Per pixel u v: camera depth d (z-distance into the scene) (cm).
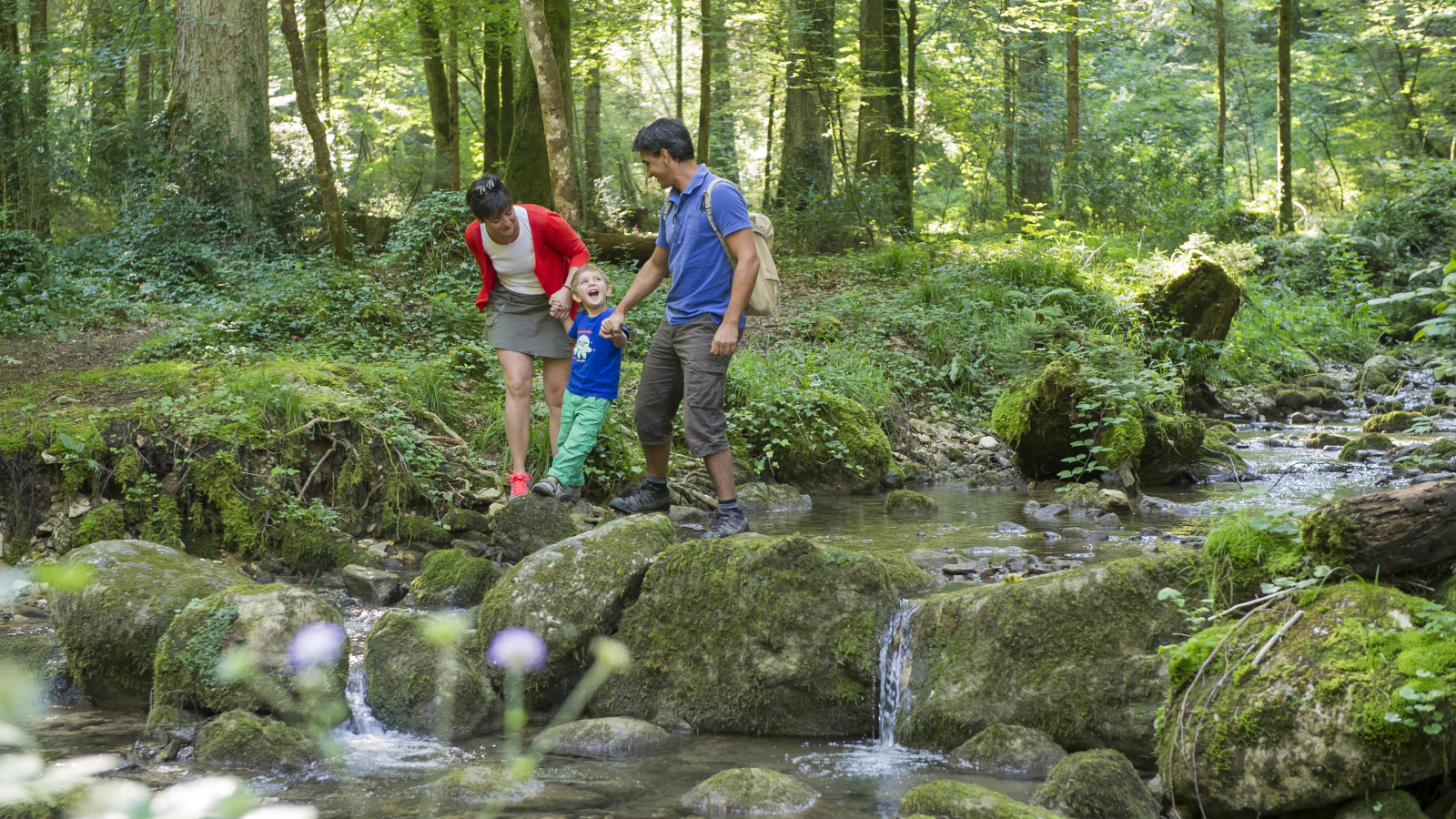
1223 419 1075
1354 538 274
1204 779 259
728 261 436
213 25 1386
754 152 3469
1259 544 311
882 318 1067
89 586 374
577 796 289
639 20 2073
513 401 537
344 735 345
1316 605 272
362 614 446
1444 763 242
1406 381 1261
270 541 528
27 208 1412
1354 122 3086
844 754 333
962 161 2786
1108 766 273
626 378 809
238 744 313
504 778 295
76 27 2053
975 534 550
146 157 1367
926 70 2477
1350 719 241
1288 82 2061
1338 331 1472
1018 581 349
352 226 1435
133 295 1108
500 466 633
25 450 529
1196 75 3353
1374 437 800
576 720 355
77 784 276
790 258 1661
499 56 2120
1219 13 2538
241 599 357
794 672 355
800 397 773
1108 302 1087
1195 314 1096
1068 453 744
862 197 1845
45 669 380
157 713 341
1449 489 274
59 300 968
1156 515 609
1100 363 827
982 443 869
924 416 921
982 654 338
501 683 363
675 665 367
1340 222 2070
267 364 683
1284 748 248
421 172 2477
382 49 2262
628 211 2197
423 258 1121
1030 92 2489
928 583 395
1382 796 241
